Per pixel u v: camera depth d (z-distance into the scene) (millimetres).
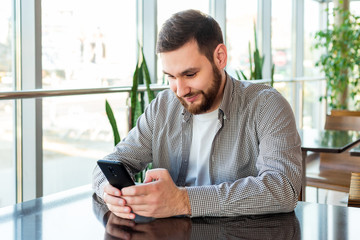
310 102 6961
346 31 6098
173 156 1714
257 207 1310
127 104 3154
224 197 1302
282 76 6285
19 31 2811
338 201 3975
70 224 1241
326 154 3334
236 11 5148
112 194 1313
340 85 6266
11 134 2766
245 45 5363
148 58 3824
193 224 1231
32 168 2854
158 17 3873
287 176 1383
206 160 1635
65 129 3061
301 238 1117
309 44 7008
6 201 2770
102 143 3350
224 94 1586
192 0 4402
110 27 3467
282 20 6227
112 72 3514
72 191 1600
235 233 1156
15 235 1162
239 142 1592
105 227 1214
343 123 3545
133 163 1736
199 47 1394
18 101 2779
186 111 1648
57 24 3002
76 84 3184
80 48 3195
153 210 1268
